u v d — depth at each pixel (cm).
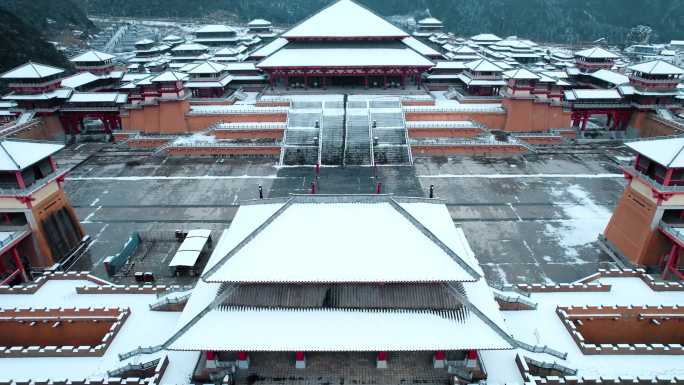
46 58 14488
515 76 9319
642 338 3862
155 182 7625
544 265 5294
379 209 3566
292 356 3506
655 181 4834
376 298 3281
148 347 3475
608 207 6638
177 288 4128
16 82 9175
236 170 8081
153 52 15925
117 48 19938
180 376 3316
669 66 8762
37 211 5100
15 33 14175
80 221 6347
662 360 3384
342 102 9925
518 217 6369
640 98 9231
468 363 3300
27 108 9462
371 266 3222
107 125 10038
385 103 9906
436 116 9781
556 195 7031
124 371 3322
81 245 5706
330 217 3512
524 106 9525
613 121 10044
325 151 8444
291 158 8338
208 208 6688
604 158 8588
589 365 3338
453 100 10762
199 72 10012
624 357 3412
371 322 3181
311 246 3344
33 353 3434
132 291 4125
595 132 9819
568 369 3272
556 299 4044
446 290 3297
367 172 7875
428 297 3275
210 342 3078
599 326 3838
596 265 5294
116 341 3591
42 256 5175
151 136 9456
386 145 8550
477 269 3528
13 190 4856
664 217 5041
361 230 3425
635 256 5125
